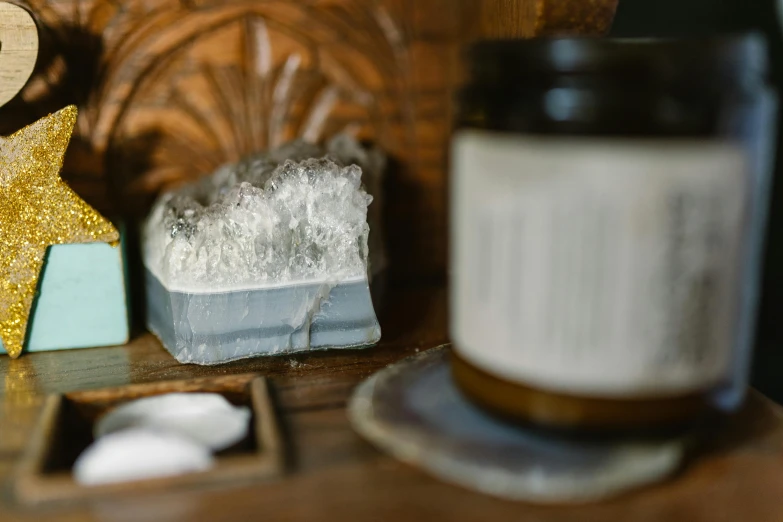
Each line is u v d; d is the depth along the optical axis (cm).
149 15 37
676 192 24
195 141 39
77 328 34
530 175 25
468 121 27
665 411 25
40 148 33
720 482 26
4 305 33
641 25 39
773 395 41
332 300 33
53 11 36
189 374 32
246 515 25
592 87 24
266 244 32
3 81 33
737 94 25
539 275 25
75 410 29
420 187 41
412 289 42
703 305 25
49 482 25
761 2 40
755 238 26
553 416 25
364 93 40
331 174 33
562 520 24
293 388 31
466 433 27
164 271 33
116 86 37
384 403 28
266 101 39
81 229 34
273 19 38
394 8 40
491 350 26
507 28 35
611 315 24
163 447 26
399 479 26
